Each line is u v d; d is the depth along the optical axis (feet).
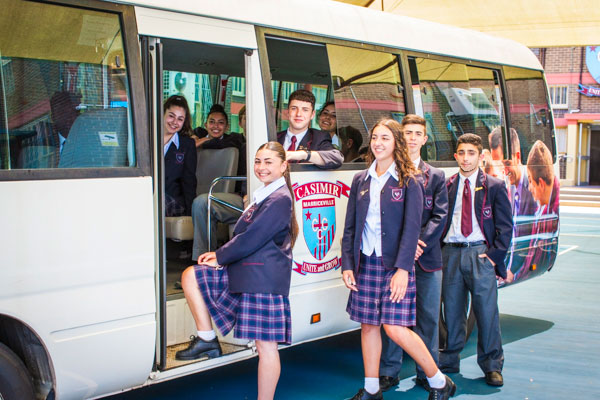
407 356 18.65
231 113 21.18
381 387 15.35
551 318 22.70
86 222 10.76
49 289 10.38
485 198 15.48
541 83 22.12
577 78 87.66
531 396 15.10
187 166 16.85
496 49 20.45
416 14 35.58
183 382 15.99
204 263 12.41
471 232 15.66
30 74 10.54
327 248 14.82
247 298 12.11
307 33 14.53
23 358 10.76
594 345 19.35
